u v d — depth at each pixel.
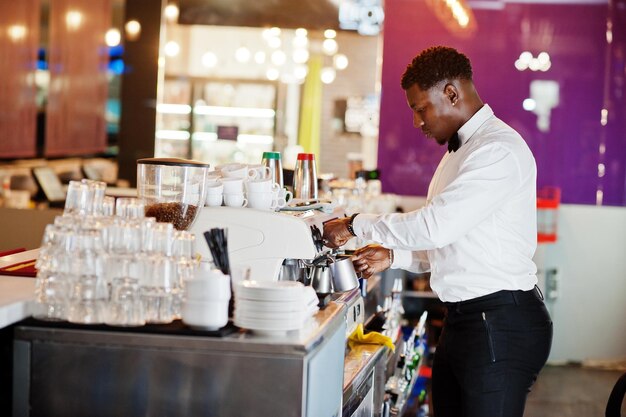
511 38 8.67
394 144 8.95
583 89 8.63
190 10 9.50
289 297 2.40
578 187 8.70
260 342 2.34
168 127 10.00
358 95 9.99
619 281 8.55
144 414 2.38
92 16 9.34
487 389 3.23
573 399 7.13
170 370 2.37
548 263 8.61
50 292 2.41
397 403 4.63
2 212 7.61
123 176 9.51
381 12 9.12
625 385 3.69
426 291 8.20
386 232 3.22
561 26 8.62
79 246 2.40
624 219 8.53
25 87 9.22
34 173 9.22
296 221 2.94
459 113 3.34
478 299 3.24
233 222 2.97
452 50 3.36
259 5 9.37
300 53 10.20
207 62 10.23
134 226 2.42
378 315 4.84
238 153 10.06
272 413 2.35
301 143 10.04
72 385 2.39
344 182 6.07
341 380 2.95
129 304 2.39
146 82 9.45
